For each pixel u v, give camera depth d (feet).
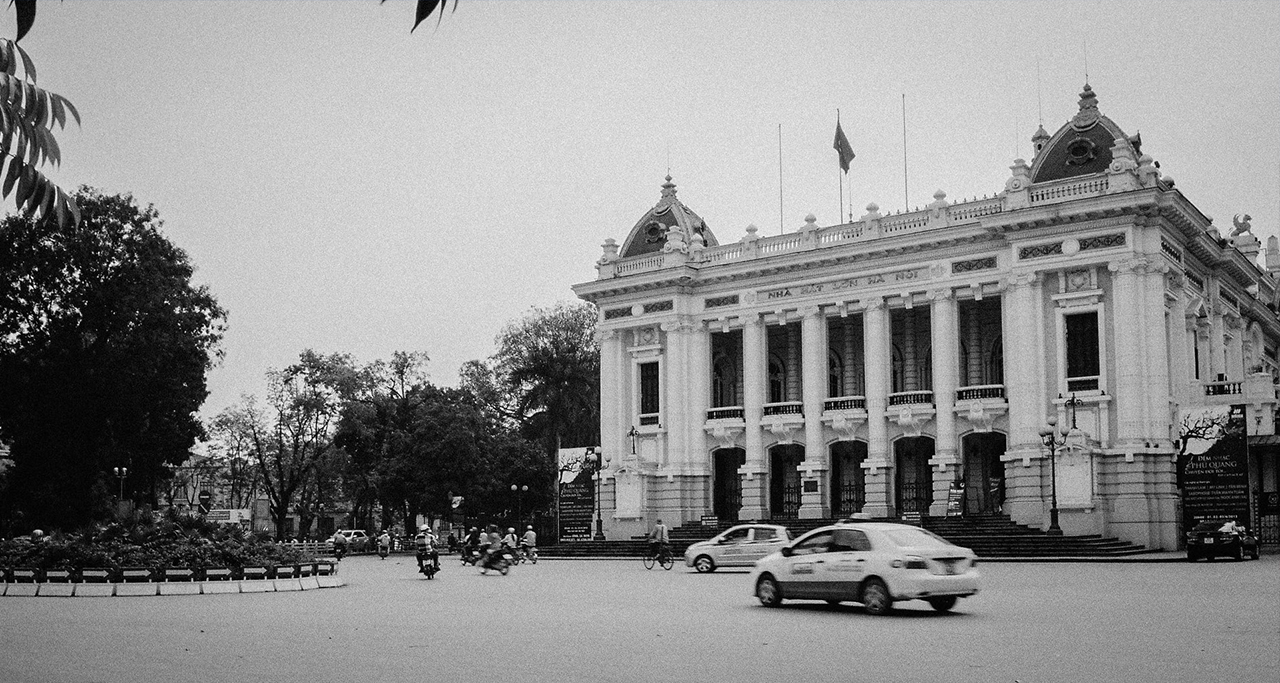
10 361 202.08
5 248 201.87
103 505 207.21
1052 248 173.78
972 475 190.29
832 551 77.51
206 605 87.97
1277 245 278.46
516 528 276.62
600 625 67.92
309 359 280.72
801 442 202.49
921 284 189.37
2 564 105.91
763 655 52.13
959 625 65.21
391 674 47.06
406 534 279.90
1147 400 166.09
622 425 221.25
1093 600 81.87
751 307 208.13
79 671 48.67
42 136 22.93
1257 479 185.68
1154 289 167.22
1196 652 51.70
